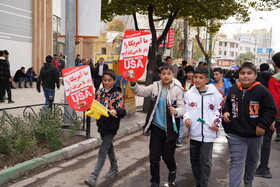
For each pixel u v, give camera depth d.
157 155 3.82
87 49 34.53
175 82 3.91
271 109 3.43
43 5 17.80
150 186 4.20
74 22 6.68
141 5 8.94
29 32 17.05
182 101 3.81
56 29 23.89
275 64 4.55
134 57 3.91
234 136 3.63
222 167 5.15
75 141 5.94
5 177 4.10
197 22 10.80
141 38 3.88
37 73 17.62
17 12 15.98
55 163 5.00
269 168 4.77
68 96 4.14
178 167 5.10
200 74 3.70
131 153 5.80
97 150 5.86
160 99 3.87
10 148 4.66
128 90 8.97
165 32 9.48
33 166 4.57
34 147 4.99
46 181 4.27
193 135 3.73
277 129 7.23
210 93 3.73
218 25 13.14
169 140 3.74
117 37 24.67
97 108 3.94
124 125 7.82
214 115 3.68
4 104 9.70
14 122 4.97
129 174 4.68
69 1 6.60
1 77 9.73
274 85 4.41
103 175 4.57
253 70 3.54
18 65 16.33
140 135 7.35
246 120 3.53
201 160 3.71
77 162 5.11
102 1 8.72
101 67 12.38
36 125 5.34
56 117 5.84
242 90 3.61
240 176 3.60
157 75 7.12
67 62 6.71
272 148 6.58
